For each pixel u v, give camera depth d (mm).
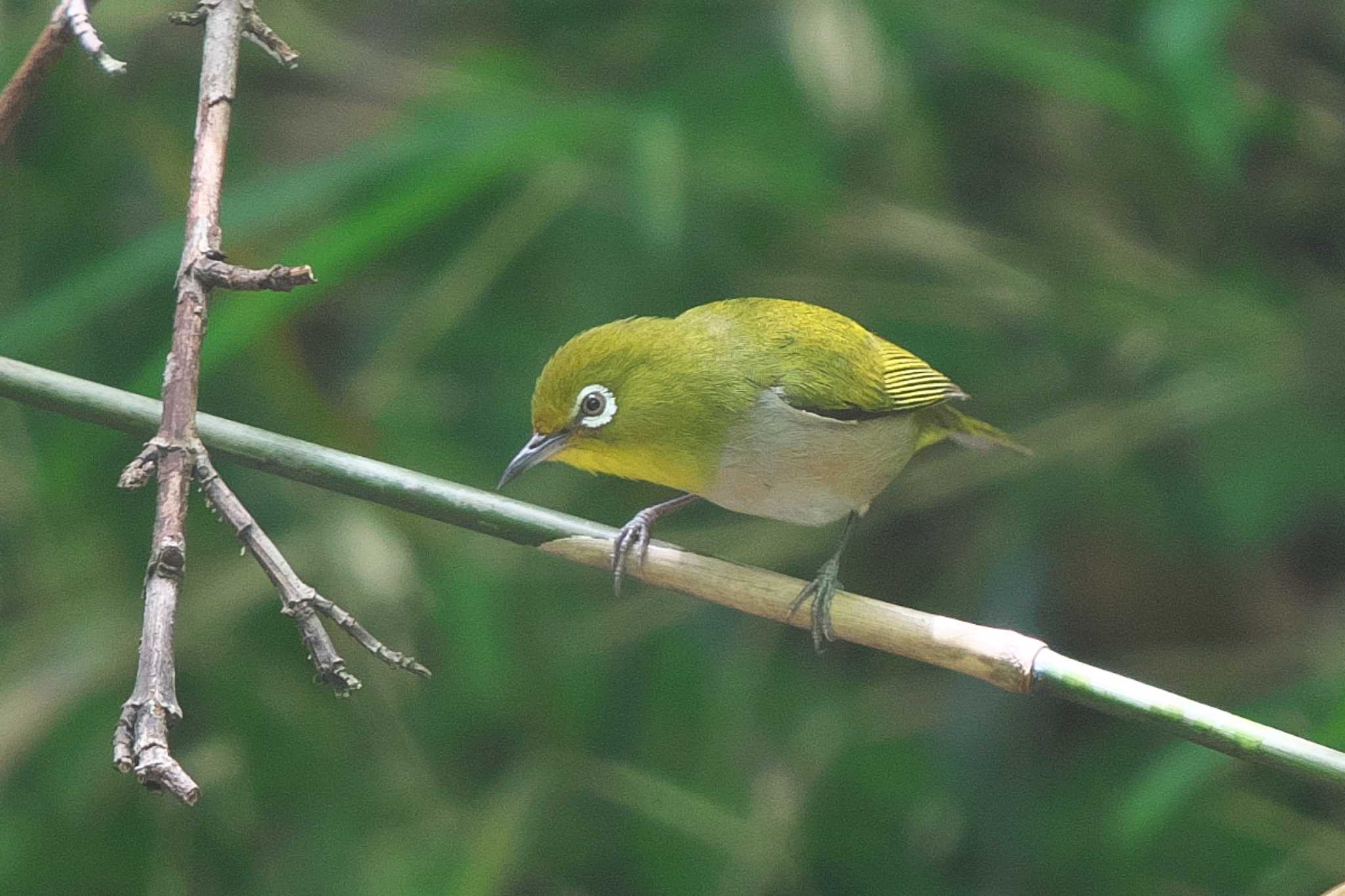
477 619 10453
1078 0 12461
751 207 12258
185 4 11555
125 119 11734
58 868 10219
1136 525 12617
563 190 11547
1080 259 12469
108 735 10430
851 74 10438
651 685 11258
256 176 12930
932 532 13219
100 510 11031
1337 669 10539
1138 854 10891
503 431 11875
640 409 7492
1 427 10781
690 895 10422
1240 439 11891
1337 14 13055
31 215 11727
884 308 12234
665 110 10750
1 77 11297
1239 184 12812
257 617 11031
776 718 11406
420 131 10461
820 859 11070
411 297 12375
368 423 11102
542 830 10789
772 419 7582
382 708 10539
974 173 13328
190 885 10219
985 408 12383
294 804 10516
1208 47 10062
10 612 10773
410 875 9898
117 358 11617
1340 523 13117
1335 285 12828
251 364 11070
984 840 11172
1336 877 10438
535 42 12727
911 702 11852
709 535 11805
